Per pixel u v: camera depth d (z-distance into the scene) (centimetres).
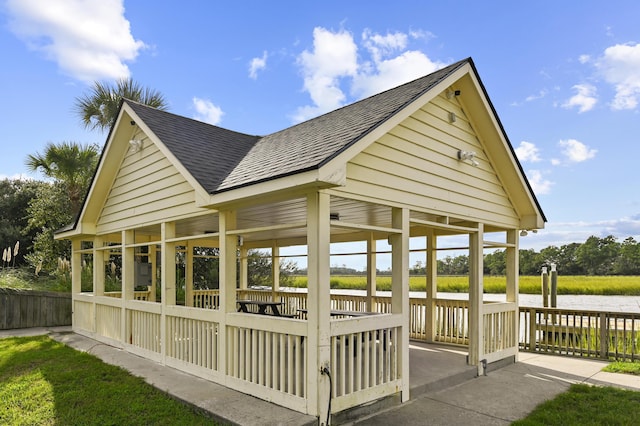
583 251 4419
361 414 436
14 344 830
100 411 440
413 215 623
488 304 663
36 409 451
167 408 443
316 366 391
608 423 425
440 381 549
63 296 1148
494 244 699
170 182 632
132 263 757
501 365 685
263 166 489
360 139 405
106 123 1545
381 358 466
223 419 398
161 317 636
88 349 748
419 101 491
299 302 1070
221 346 514
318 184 375
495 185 698
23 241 2027
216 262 1673
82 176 1512
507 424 423
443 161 575
